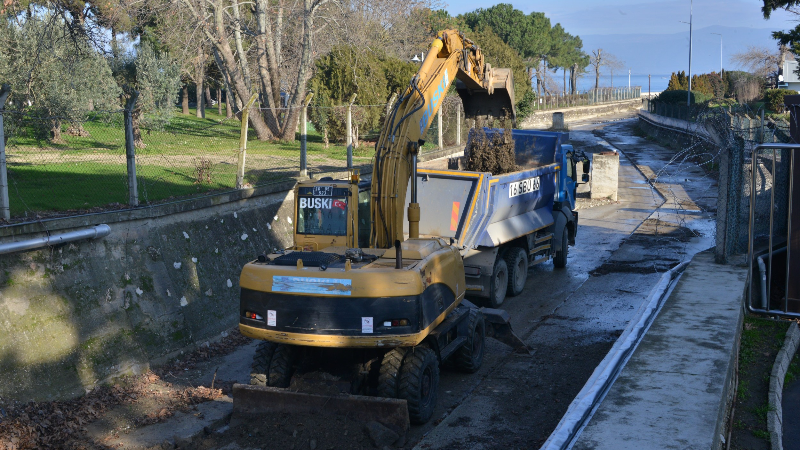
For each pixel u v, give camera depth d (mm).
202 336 9961
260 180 14438
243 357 9672
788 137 12227
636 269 14586
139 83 21859
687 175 29469
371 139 25719
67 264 8375
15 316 7559
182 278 10000
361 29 27266
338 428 6703
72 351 8008
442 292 7832
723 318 8641
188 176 14031
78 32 17250
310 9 25328
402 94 9086
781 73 50312
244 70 26781
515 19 78062
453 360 8805
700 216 20672
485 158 12812
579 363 9141
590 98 84562
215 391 8211
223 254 11086
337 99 25016
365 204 8938
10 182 11773
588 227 19500
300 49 29766
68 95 16547
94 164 14336
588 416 6078
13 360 7348
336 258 7434
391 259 7555
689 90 45594
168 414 7504
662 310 9070
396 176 8414
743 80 49906
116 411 7625
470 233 11094
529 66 80500
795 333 9430
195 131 26984
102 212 9547
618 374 6918
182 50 25844
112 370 8375
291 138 25797
